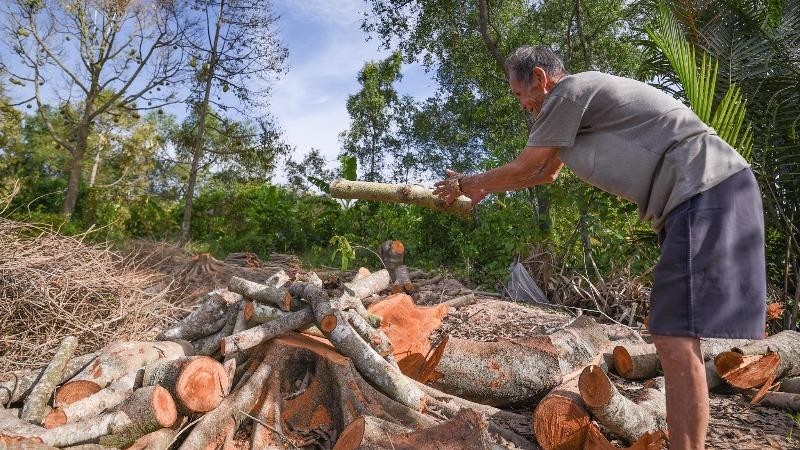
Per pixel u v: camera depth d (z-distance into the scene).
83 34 19.42
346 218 13.71
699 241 2.36
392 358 3.40
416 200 3.32
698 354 2.36
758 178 6.09
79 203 22.12
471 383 3.47
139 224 18.30
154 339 4.01
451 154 25.56
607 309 6.64
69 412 2.71
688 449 2.32
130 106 20.48
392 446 2.44
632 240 7.35
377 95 28.41
